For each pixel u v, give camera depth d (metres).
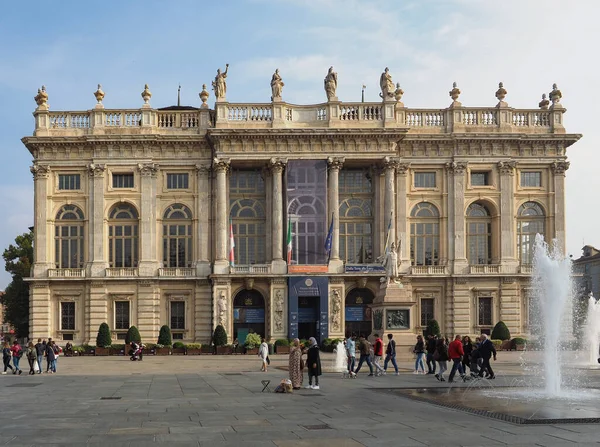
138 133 77.94
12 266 112.88
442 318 78.12
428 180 79.94
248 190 79.50
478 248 79.94
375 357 43.84
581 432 20.02
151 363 57.50
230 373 45.34
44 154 77.88
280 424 22.06
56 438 19.80
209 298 77.12
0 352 80.88
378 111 78.25
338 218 77.00
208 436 19.92
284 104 77.81
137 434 20.36
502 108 79.94
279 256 76.06
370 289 77.12
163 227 78.50
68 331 76.50
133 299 76.69
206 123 79.12
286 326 75.19
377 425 21.67
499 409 24.56
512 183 79.38
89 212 77.44
